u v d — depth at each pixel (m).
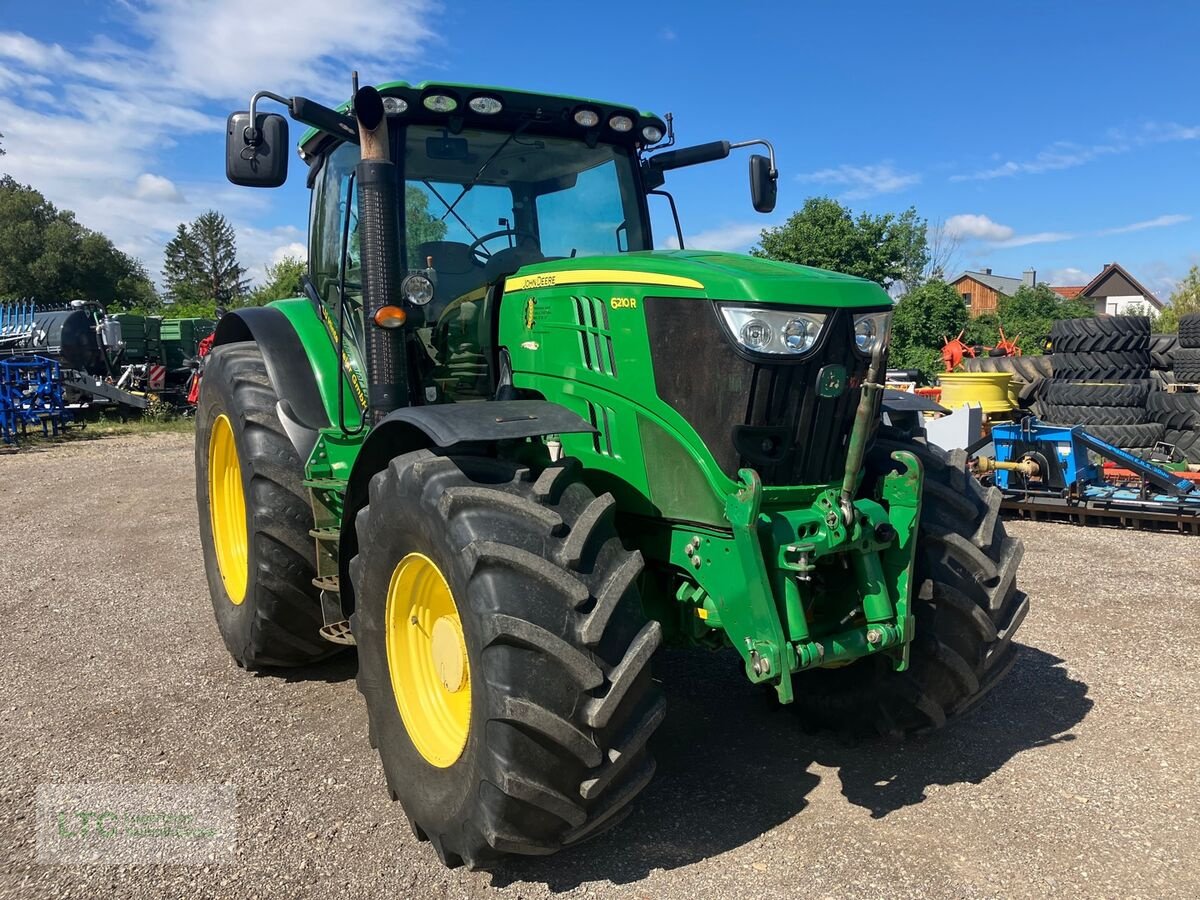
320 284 4.52
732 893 2.58
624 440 2.99
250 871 2.74
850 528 2.77
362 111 3.30
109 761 3.47
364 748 3.58
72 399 17.33
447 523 2.60
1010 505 7.67
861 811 3.03
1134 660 4.35
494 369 3.58
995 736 3.59
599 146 4.19
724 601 2.73
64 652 4.71
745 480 2.61
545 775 2.43
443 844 2.68
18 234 57.44
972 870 2.68
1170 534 7.05
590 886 2.63
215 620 5.21
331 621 3.86
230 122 3.41
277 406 4.17
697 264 2.90
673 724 3.74
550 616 2.45
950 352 13.38
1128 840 2.83
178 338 22.47
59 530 7.73
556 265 3.29
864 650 2.76
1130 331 9.59
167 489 9.65
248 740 3.66
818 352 2.72
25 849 2.87
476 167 3.92
